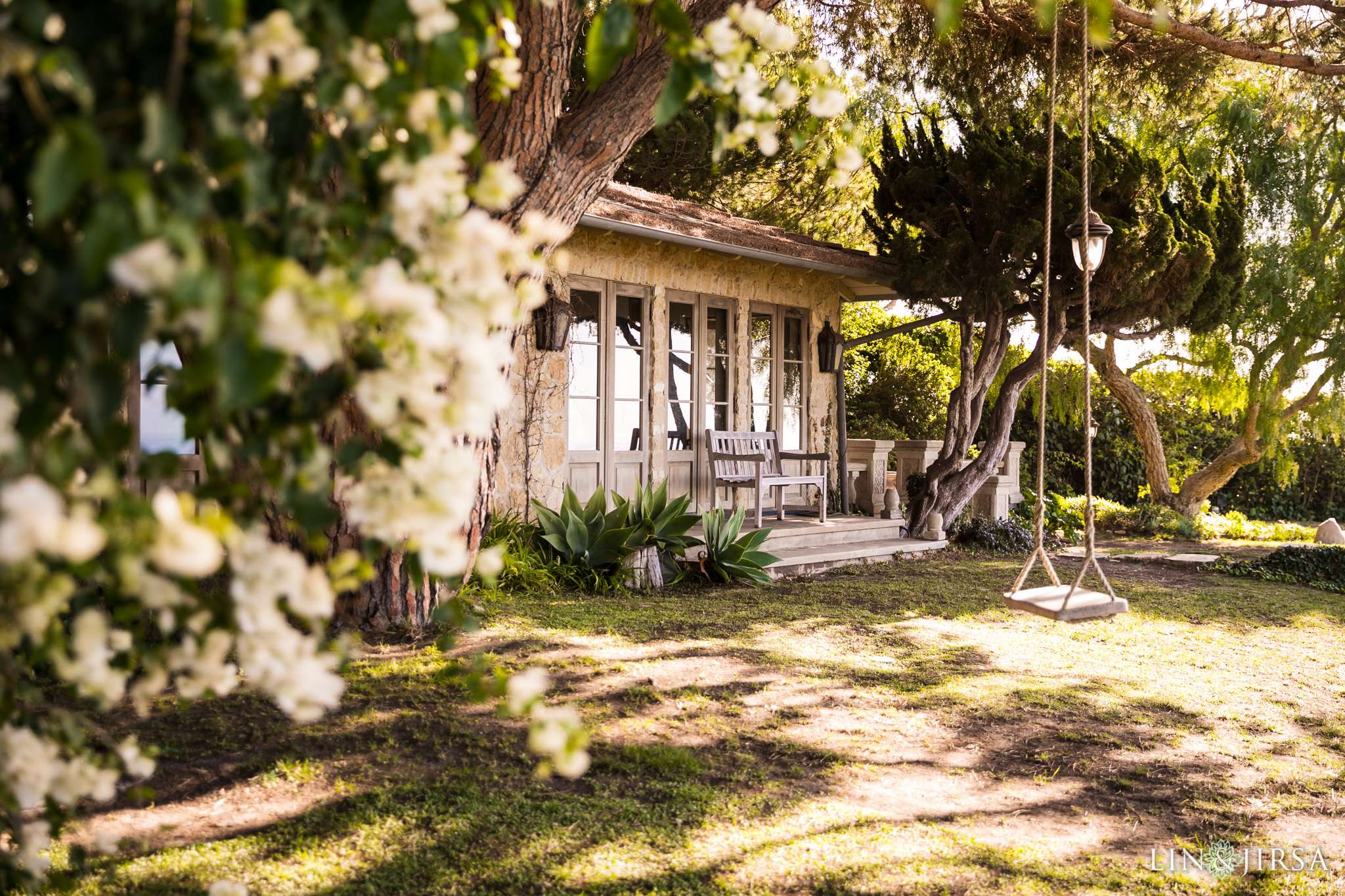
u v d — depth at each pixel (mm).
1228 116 13719
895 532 10758
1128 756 3977
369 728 3762
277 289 706
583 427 8734
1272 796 3576
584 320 8680
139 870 2600
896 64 9109
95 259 661
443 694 4172
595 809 3139
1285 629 6895
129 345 782
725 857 2828
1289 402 15234
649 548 7641
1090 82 8859
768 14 4598
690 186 13742
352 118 1013
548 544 7586
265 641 925
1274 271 13578
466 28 1105
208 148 825
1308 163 13383
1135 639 6387
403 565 5121
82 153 658
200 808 3047
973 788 3557
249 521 1007
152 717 3736
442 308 963
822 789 3459
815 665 5250
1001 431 10773
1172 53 8234
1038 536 4180
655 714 4164
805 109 6629
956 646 5965
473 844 2846
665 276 9398
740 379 10258
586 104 4586
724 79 1328
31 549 671
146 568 975
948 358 15852
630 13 1275
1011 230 9969
